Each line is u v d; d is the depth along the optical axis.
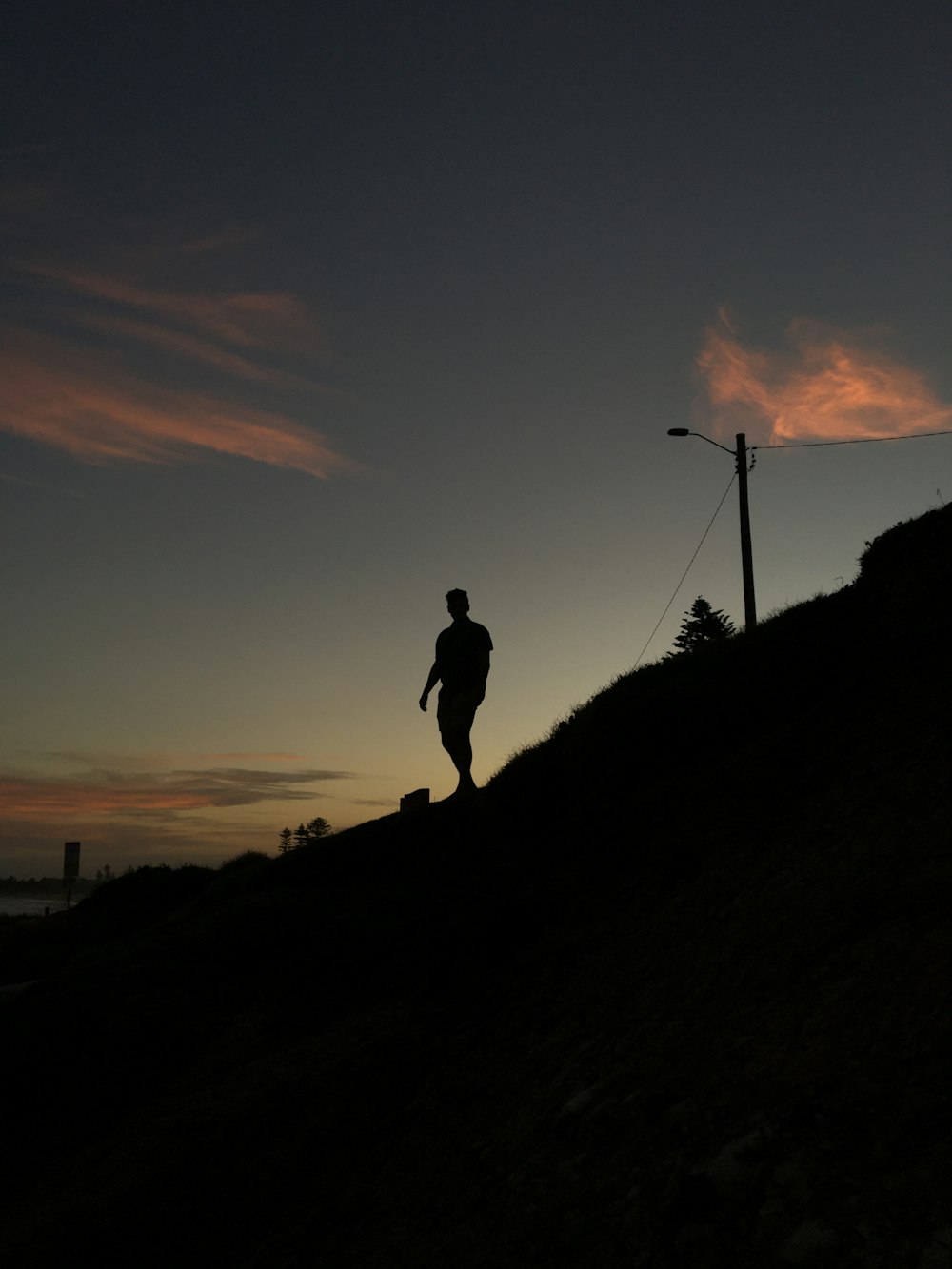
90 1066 9.25
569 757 12.19
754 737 10.48
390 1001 9.17
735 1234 3.17
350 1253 5.32
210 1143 7.52
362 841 13.14
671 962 6.34
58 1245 6.86
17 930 19.42
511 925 9.28
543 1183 4.41
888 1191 2.95
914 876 5.08
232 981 10.59
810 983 4.62
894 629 10.26
